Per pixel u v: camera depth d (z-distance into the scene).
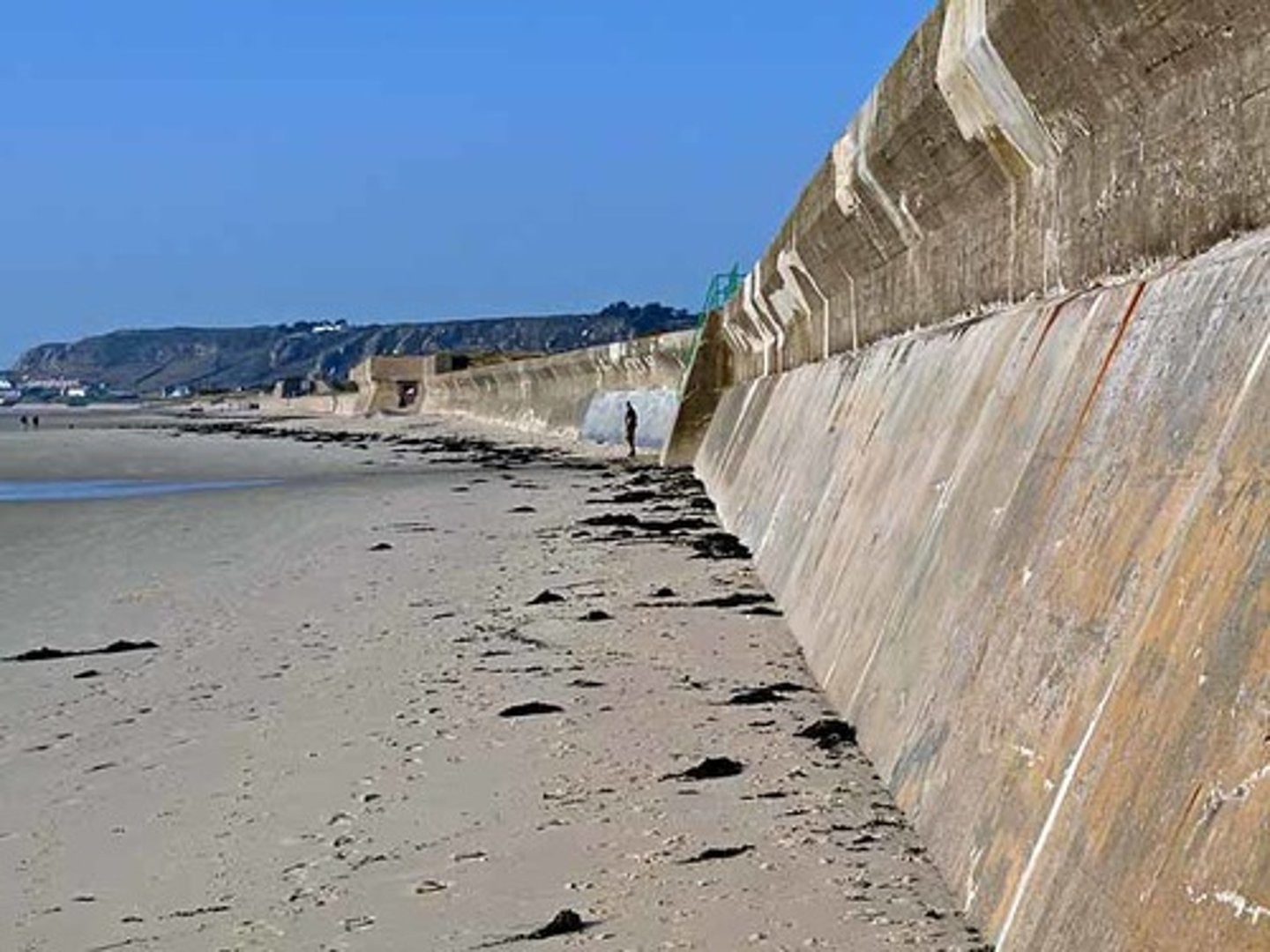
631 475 36.91
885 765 6.98
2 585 19.12
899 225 11.09
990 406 7.30
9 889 6.66
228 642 13.55
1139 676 4.10
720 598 14.31
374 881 6.38
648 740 8.52
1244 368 4.18
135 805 8.01
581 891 5.98
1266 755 3.27
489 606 14.77
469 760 8.41
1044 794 4.56
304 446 67.38
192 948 5.71
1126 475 4.84
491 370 80.62
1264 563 3.58
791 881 5.77
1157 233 5.70
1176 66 5.34
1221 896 3.22
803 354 19.53
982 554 6.34
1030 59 6.54
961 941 4.84
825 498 12.49
